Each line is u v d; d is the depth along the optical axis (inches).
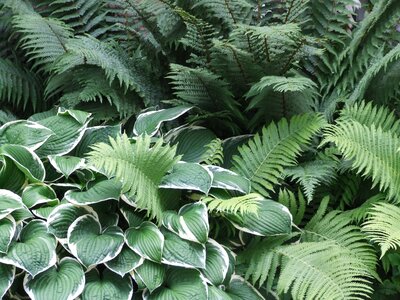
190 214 53.6
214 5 68.9
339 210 61.1
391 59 59.7
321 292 50.3
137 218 55.7
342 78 70.7
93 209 55.8
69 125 62.8
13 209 51.9
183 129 66.1
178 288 51.4
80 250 51.3
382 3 66.0
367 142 59.2
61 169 57.3
